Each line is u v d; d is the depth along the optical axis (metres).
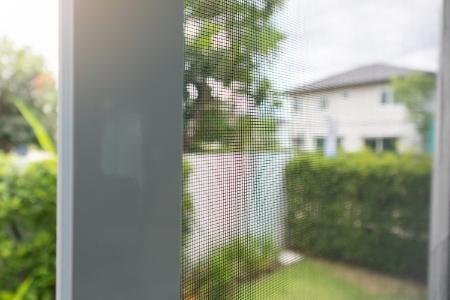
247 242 0.65
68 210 0.41
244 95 0.63
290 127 0.74
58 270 0.42
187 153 0.53
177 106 0.49
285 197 0.74
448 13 1.22
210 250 0.57
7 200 2.00
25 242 2.03
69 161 0.41
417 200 1.17
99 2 0.43
